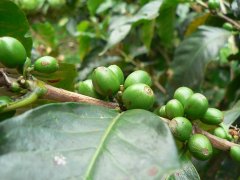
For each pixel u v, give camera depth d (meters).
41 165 0.10
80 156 0.11
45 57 0.14
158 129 0.11
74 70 0.18
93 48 0.40
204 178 0.29
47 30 0.42
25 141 0.11
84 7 0.48
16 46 0.13
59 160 0.11
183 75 0.30
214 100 0.38
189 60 0.30
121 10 0.44
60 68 0.17
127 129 0.12
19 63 0.13
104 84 0.14
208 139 0.15
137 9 0.44
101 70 0.14
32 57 0.26
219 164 0.29
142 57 0.45
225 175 0.28
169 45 0.38
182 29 0.41
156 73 0.43
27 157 0.11
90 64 0.39
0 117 0.13
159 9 0.30
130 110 0.13
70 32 0.47
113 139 0.11
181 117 0.14
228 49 0.35
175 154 0.10
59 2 0.46
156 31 0.42
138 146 0.11
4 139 0.11
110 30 0.37
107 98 0.14
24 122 0.11
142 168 0.10
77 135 0.12
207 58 0.29
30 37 0.18
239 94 0.29
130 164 0.10
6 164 0.10
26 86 0.13
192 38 0.30
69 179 0.10
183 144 0.15
